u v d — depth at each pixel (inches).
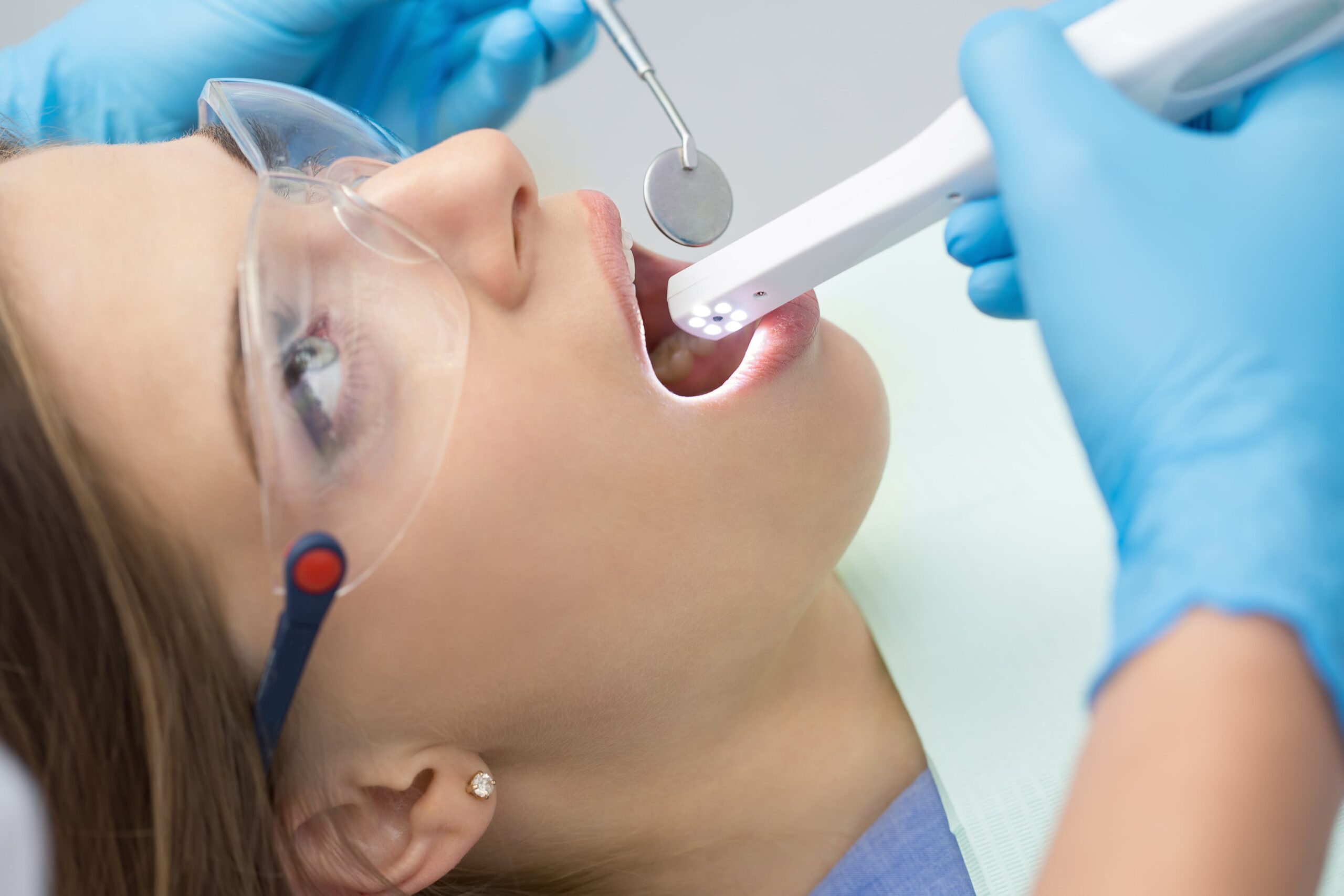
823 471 31.2
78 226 26.4
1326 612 16.0
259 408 23.1
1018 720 37.6
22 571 24.2
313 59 50.4
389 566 26.2
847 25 68.3
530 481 26.7
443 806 29.7
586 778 33.0
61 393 24.8
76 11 50.8
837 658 39.5
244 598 26.2
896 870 36.6
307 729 28.2
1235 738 14.7
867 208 25.7
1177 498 18.0
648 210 34.2
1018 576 41.3
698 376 36.7
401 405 25.5
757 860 37.3
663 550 28.3
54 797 24.7
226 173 28.7
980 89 22.9
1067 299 20.6
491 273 27.1
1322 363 18.9
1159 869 14.2
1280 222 20.1
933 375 49.4
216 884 26.3
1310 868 14.6
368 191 27.5
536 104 68.4
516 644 27.9
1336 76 21.8
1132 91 22.7
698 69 68.7
